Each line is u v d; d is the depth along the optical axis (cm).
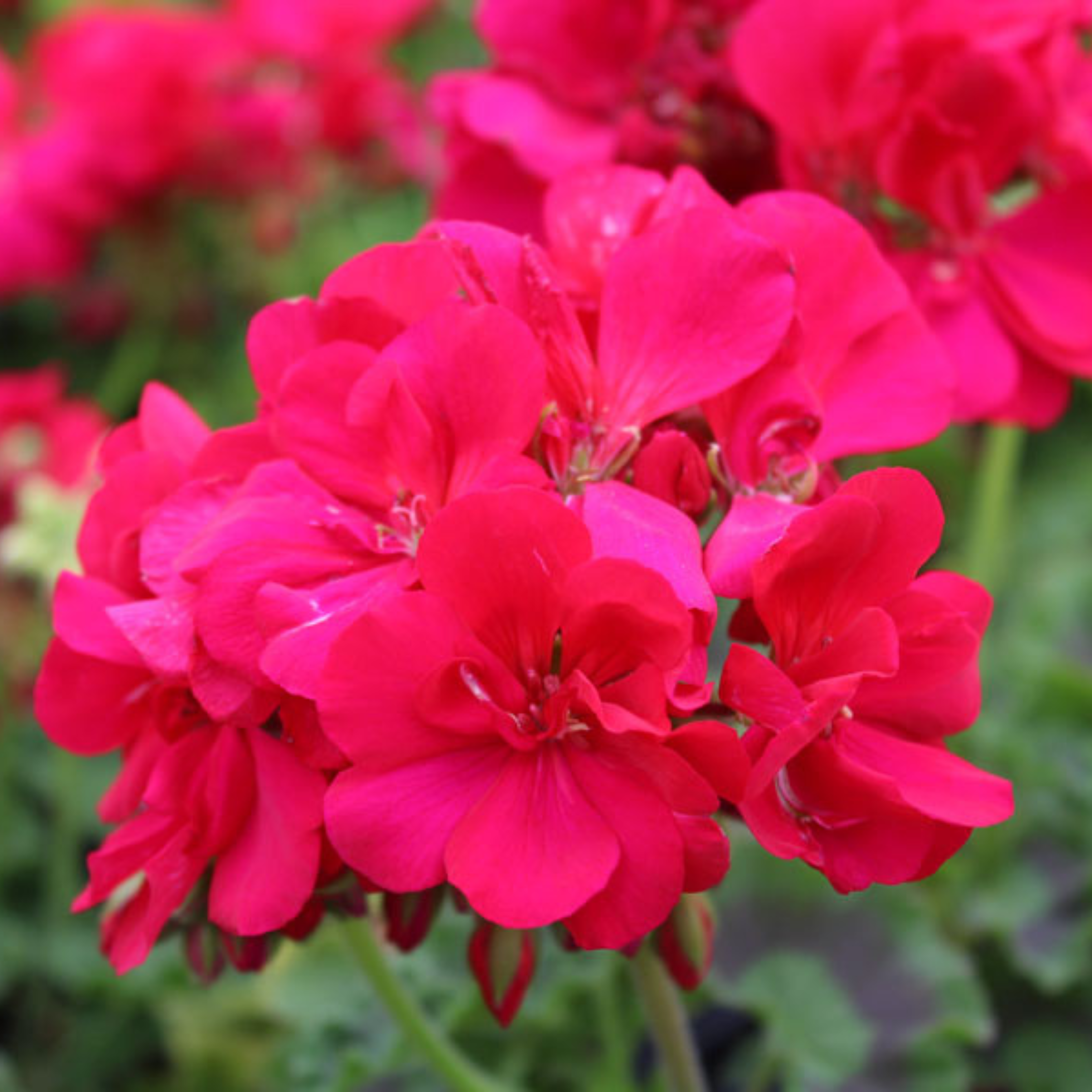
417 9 92
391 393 35
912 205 45
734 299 36
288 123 86
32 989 67
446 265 36
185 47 85
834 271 37
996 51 43
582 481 35
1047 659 58
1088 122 46
